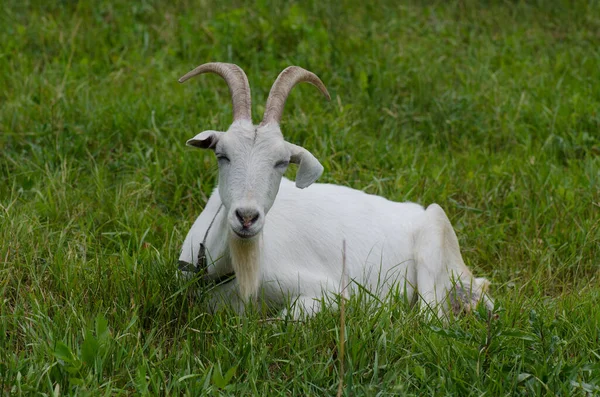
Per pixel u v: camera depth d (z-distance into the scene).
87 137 11.50
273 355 7.29
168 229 9.77
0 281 8.22
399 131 12.93
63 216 9.89
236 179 7.43
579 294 8.61
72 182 10.76
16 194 10.14
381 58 14.45
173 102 12.56
